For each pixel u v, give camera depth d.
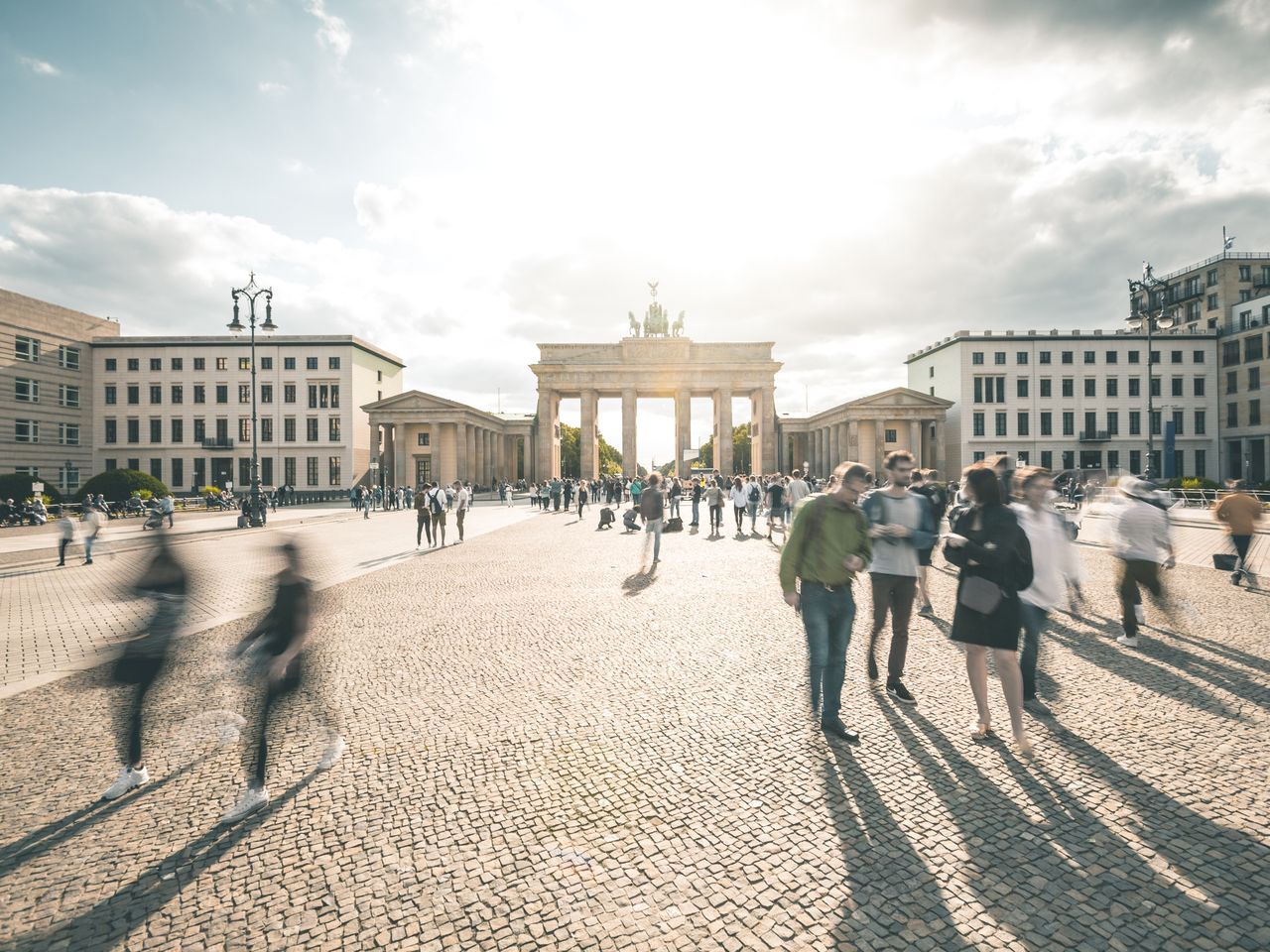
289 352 67.44
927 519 6.11
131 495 39.84
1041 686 6.05
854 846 3.58
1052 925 2.92
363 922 3.02
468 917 3.05
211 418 67.12
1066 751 4.71
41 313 59.78
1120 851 3.47
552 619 9.30
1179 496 34.50
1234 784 4.16
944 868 3.36
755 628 8.66
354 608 10.20
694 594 11.17
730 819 3.88
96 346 66.50
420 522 20.02
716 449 75.50
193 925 3.01
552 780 4.39
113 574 15.48
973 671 5.00
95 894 3.23
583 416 75.62
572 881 3.31
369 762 4.71
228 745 5.05
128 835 3.76
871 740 4.99
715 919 3.02
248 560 17.23
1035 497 5.75
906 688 5.85
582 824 3.84
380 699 6.00
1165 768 4.41
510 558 16.62
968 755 4.70
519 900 3.17
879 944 2.83
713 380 75.06
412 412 67.75
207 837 3.74
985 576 4.79
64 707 5.93
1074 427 63.47
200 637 8.40
